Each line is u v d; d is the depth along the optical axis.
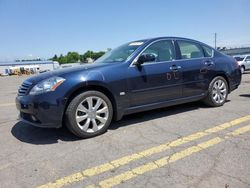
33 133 4.56
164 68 4.95
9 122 5.39
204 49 5.86
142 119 5.14
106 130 4.48
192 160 3.25
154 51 4.97
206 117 5.11
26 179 2.96
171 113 5.51
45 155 3.59
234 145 3.65
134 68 4.59
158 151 3.57
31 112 3.96
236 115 5.16
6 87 16.52
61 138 4.23
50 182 2.87
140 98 4.67
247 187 2.61
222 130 4.30
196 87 5.49
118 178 2.89
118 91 4.38
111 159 3.38
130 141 3.99
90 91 4.14
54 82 3.94
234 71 6.25
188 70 5.30
